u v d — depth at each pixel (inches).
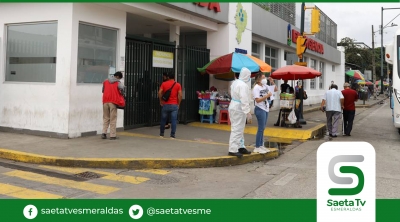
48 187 242.1
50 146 340.2
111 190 240.7
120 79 393.4
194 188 249.4
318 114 828.0
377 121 716.0
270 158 350.9
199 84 555.8
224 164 316.2
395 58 455.8
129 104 452.1
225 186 255.4
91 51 397.4
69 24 372.5
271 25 721.6
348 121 513.0
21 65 409.1
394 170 307.3
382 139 486.3
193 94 543.5
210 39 578.2
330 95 498.6
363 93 1192.2
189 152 334.0
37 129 392.8
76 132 383.2
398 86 448.5
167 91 403.5
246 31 619.8
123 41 428.5
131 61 451.8
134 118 461.1
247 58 508.7
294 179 276.2
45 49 392.5
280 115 537.6
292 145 429.4
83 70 390.0
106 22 406.3
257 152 341.7
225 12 557.9
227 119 532.4
